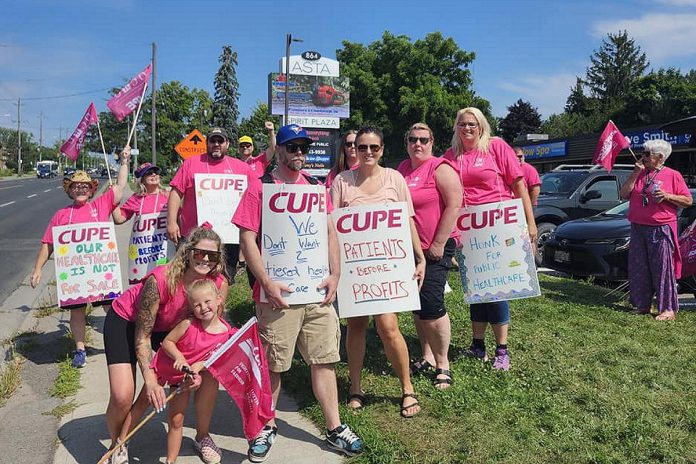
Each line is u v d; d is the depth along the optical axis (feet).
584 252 26.53
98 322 21.50
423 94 127.03
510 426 12.40
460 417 12.82
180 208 18.48
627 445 11.50
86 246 17.07
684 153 69.31
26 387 15.31
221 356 10.52
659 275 21.20
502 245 15.35
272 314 11.83
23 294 27.25
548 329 19.30
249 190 11.80
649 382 14.78
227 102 150.10
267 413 11.25
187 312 11.07
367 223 12.84
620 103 201.36
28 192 120.57
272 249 11.62
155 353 11.63
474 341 16.78
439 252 13.98
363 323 13.37
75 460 11.48
